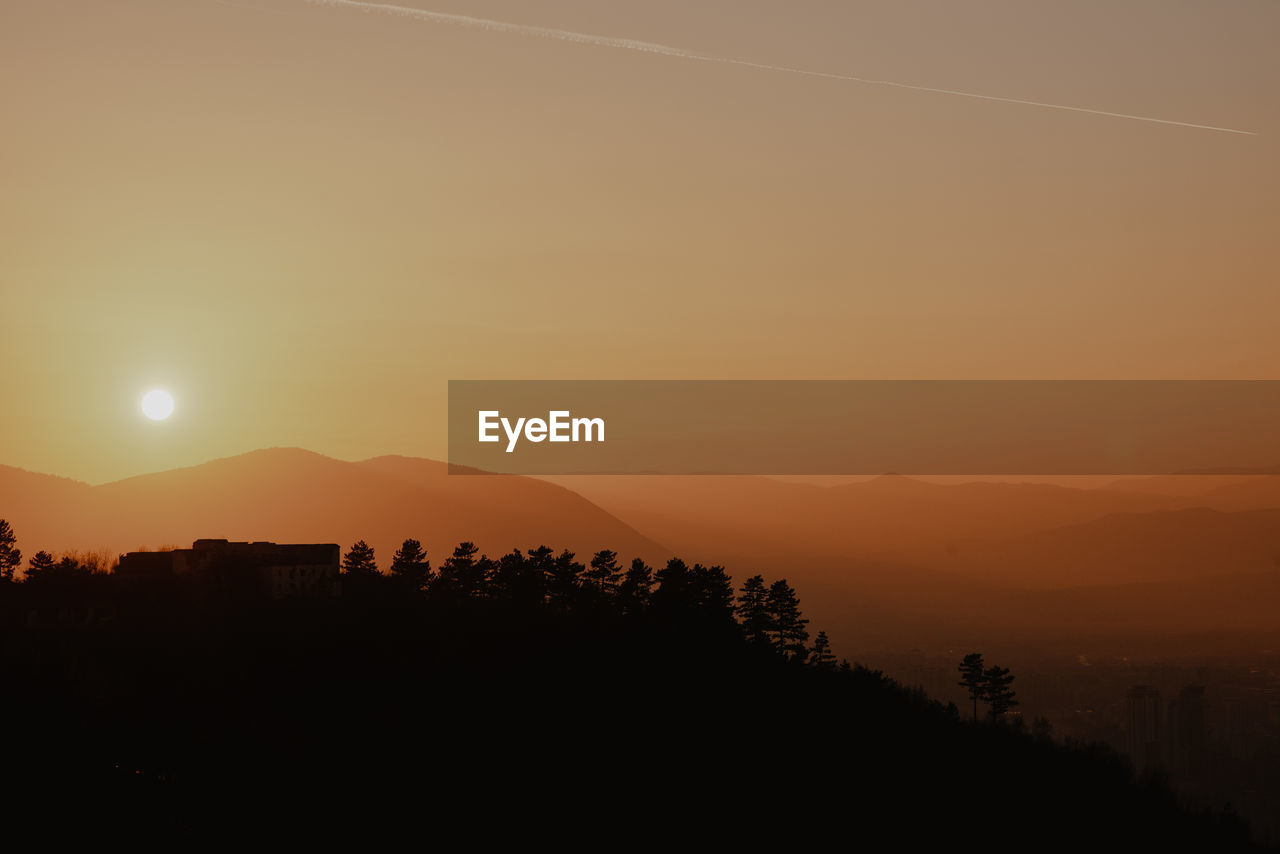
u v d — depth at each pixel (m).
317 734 142.12
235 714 144.25
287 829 122.06
